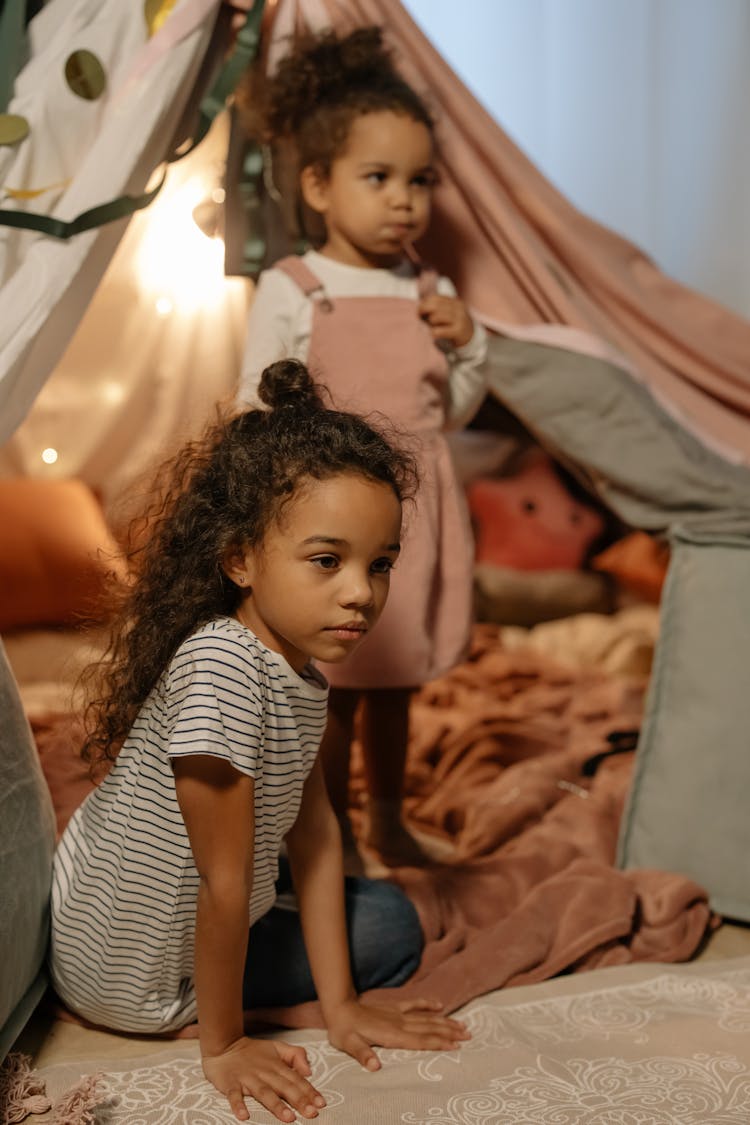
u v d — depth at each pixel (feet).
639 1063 3.57
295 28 5.41
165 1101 3.35
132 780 3.59
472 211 6.07
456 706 7.18
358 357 5.09
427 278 5.41
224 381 8.01
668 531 6.03
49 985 4.02
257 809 3.51
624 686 7.32
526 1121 3.22
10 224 4.44
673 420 6.24
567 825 5.40
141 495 4.37
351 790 6.05
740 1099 3.35
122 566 4.36
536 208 6.35
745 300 10.14
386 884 4.33
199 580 3.51
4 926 3.44
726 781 4.97
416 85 5.87
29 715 6.15
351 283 5.21
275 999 3.96
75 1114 3.15
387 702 5.31
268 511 3.35
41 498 7.54
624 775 5.98
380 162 5.01
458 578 5.22
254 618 3.57
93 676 3.95
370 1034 3.67
